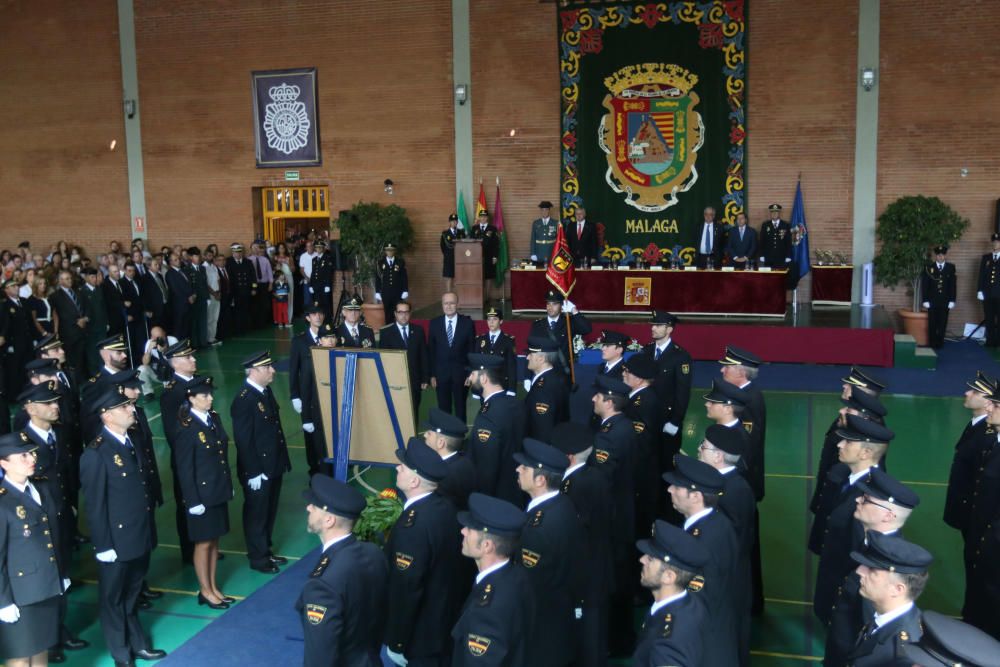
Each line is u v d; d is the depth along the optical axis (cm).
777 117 1795
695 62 1809
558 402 774
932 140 1739
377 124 1978
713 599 452
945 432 1148
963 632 301
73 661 617
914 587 384
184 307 1750
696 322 1586
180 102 2069
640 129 1845
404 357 794
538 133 1895
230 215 2078
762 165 1811
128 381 700
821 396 1338
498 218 1916
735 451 531
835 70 1761
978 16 1692
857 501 473
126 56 2077
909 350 1527
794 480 978
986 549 520
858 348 1518
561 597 473
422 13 1927
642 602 689
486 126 1920
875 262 1756
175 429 763
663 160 1842
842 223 1794
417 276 2000
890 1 1723
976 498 600
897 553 384
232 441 1170
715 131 1817
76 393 852
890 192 1770
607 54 1842
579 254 1830
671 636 371
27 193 2178
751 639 633
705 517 470
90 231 2156
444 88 1936
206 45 2039
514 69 1894
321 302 1984
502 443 680
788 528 844
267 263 2044
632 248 1875
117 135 2112
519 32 1883
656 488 714
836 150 1778
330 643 412
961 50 1708
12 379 1363
